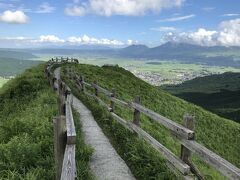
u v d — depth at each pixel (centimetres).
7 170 878
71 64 5984
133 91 4469
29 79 2988
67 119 827
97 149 1250
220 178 1480
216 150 3691
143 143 1183
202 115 4544
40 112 1590
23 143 1034
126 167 1073
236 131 4503
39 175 859
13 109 2384
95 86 2223
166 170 959
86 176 919
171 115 4081
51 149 1024
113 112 1755
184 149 833
